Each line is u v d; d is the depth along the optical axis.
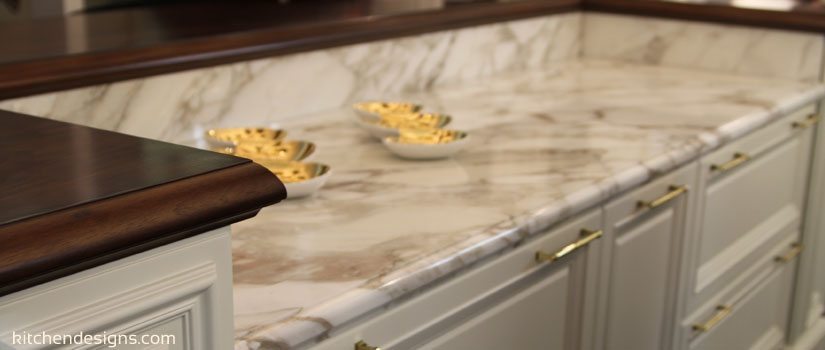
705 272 1.90
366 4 2.27
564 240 1.38
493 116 1.92
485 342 1.26
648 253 1.67
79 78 1.46
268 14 2.03
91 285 0.74
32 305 0.71
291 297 1.01
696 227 1.81
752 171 2.02
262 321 0.95
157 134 1.61
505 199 1.36
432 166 1.54
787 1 2.48
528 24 2.44
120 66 1.52
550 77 2.36
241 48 1.71
